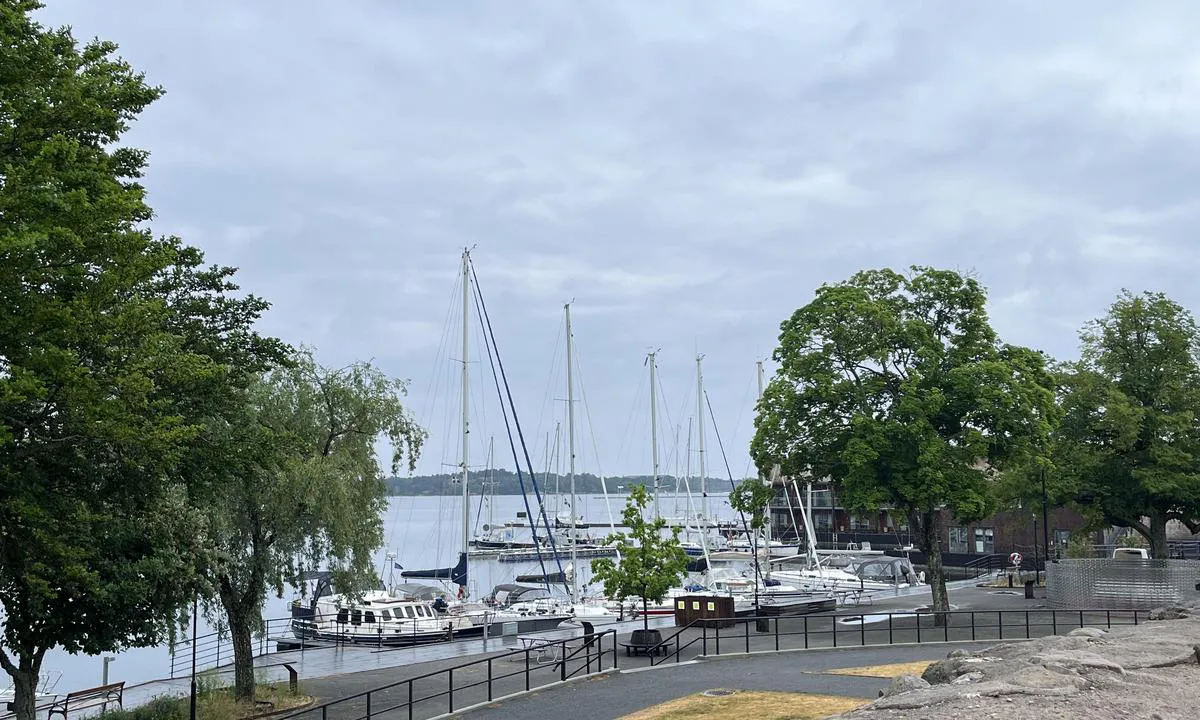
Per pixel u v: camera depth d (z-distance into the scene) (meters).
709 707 26.14
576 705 27.52
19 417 21.70
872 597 59.53
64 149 19.69
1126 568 47.72
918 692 15.21
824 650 36.88
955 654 20.97
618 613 53.75
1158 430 54.38
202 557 26.41
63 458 22.27
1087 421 55.41
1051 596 49.72
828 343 48.62
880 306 47.28
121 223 23.41
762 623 43.97
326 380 35.75
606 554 97.81
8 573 21.58
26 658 22.67
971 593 60.28
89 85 21.58
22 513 19.75
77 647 24.09
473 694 30.53
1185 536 84.88
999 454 47.62
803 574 73.00
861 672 31.23
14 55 20.69
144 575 24.00
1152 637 20.36
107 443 22.03
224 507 31.33
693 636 42.41
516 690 30.67
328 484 32.56
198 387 26.17
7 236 17.08
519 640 44.53
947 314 49.28
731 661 35.00
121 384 20.80
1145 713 13.73
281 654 42.69
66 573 21.02
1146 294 56.62
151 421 22.77
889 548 96.38
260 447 27.73
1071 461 55.44
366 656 41.22
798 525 113.69
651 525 40.56
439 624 50.00
